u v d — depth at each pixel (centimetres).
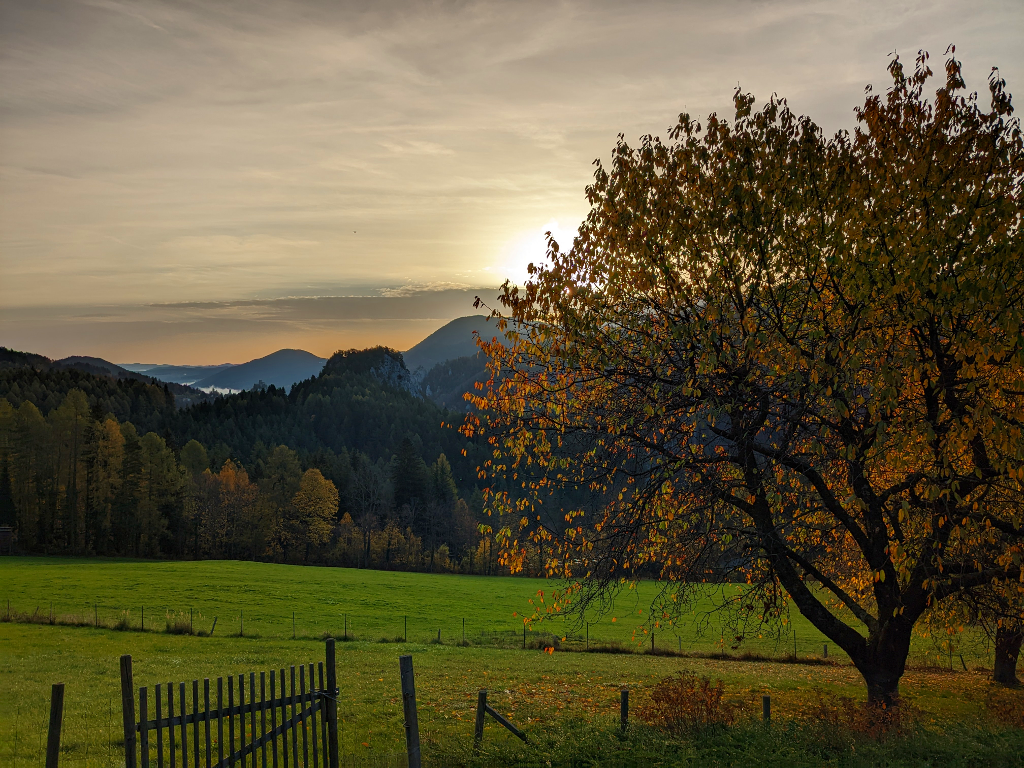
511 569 1309
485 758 1189
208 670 2634
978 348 952
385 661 3041
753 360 1147
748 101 1209
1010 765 1061
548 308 1263
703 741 1255
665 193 1228
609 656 3466
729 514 1348
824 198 1155
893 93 1184
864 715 1314
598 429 1237
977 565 1214
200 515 12031
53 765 777
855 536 1298
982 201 1076
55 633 3497
